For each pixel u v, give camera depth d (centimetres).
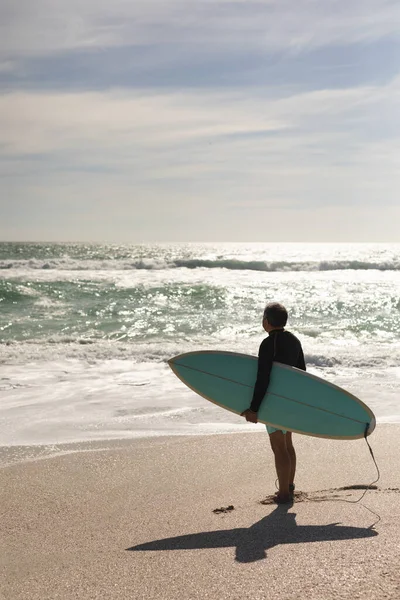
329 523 367
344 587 265
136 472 536
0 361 1164
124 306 2111
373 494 437
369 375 1047
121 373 1062
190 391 916
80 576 314
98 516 428
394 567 280
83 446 626
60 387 942
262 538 347
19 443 640
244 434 664
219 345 1404
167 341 1503
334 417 429
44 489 493
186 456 584
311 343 1476
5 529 406
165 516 419
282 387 433
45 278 2744
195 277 3091
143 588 288
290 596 262
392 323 1864
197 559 320
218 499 456
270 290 2617
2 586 313
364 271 3831
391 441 623
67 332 1633
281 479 430
